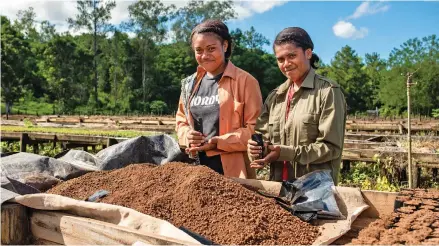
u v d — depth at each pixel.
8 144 12.29
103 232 1.95
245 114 3.26
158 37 53.78
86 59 52.19
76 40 66.31
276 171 3.01
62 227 2.16
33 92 54.72
